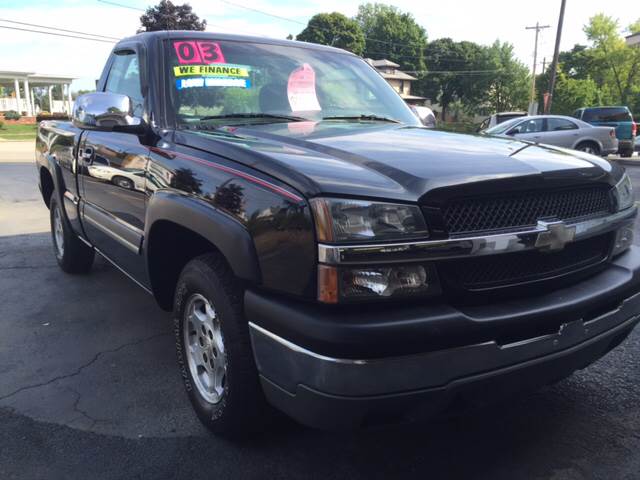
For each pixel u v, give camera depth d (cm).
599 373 328
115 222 344
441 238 193
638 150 1978
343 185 191
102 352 356
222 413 246
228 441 261
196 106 311
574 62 5797
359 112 351
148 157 291
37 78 5141
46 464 244
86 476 236
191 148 264
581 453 252
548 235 211
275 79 342
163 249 294
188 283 258
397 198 190
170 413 286
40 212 845
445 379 190
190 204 242
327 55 385
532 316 204
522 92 7881
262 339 205
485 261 204
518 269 212
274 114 324
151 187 283
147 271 297
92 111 293
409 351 186
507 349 200
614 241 254
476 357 194
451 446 258
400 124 334
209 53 333
